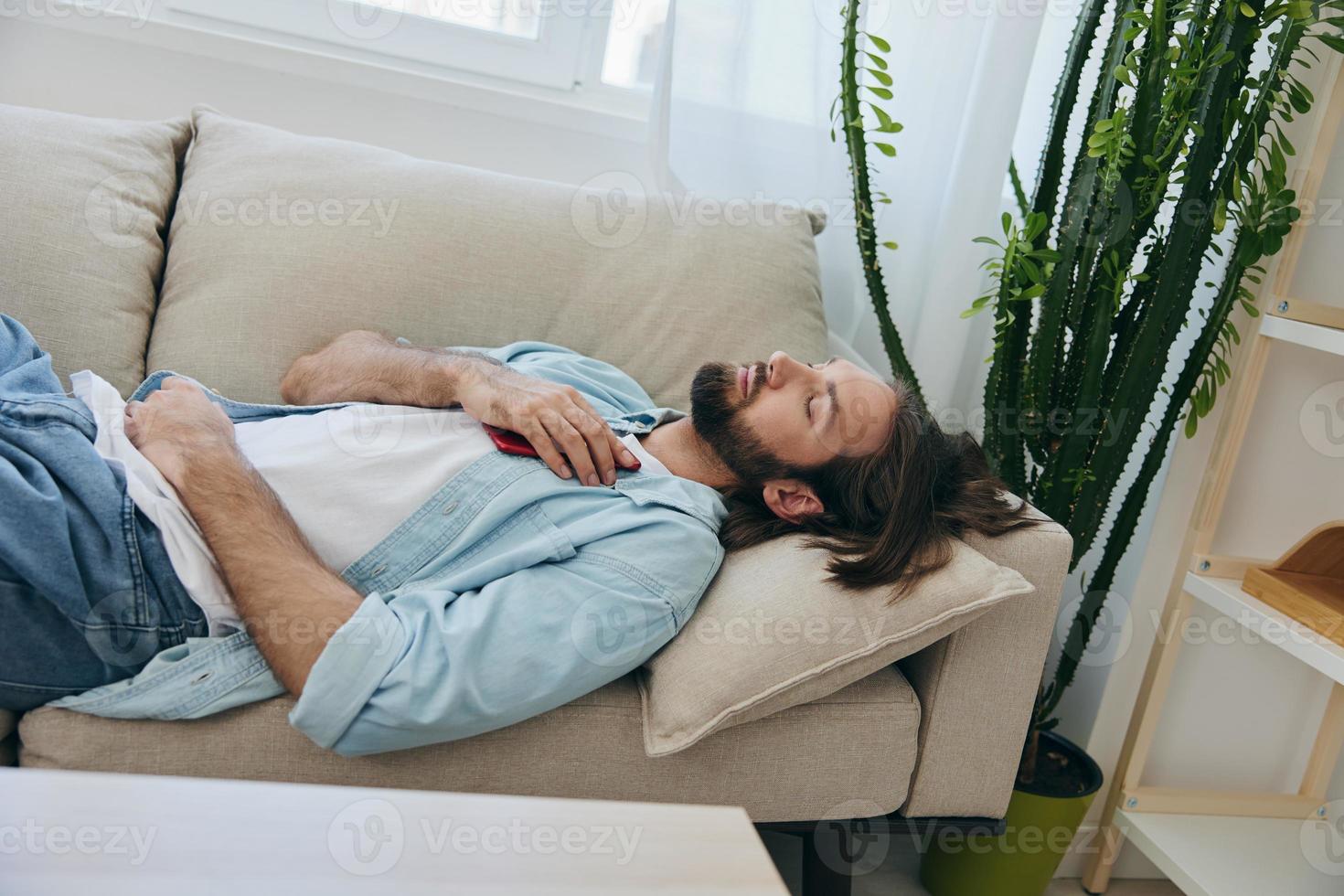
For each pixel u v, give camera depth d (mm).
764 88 1571
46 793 550
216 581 892
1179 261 1203
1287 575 1302
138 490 885
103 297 1181
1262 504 1433
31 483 839
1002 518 1072
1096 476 1274
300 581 866
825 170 1618
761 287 1397
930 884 1375
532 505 1004
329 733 810
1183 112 1188
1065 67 1316
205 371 1204
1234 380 1332
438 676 835
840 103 1597
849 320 1688
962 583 960
